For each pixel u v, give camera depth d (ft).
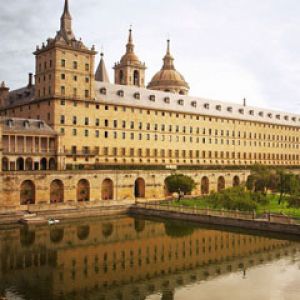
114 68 582.76
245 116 554.46
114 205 338.34
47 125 367.45
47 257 204.03
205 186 434.71
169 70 612.70
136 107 429.79
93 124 396.37
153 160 445.78
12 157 336.29
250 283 168.96
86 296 153.89
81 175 337.11
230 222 278.05
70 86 382.22
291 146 622.13
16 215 281.95
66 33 388.98
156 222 299.58
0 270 182.91
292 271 183.83
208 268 188.65
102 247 225.35
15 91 467.52
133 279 173.88
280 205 333.01
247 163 550.77
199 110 497.46
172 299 152.05
